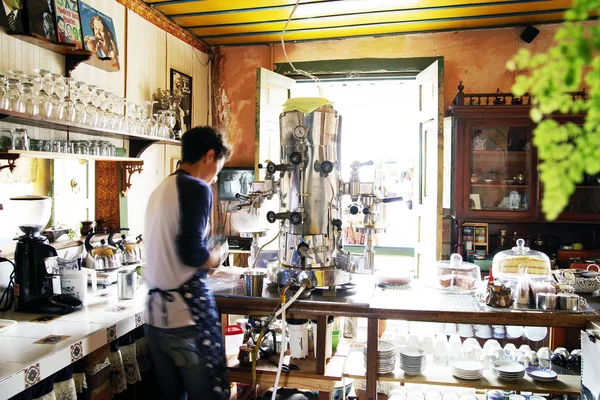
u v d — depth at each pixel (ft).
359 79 14.65
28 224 7.48
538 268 8.57
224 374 6.30
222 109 15.53
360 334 12.50
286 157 7.74
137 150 10.73
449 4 11.75
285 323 7.45
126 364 7.63
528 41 13.23
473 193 12.82
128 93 11.08
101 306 7.55
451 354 8.36
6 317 6.95
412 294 7.95
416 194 14.05
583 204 12.29
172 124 11.44
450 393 8.20
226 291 7.78
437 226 11.95
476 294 7.75
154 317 6.14
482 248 12.84
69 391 6.08
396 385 8.83
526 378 7.57
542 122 1.67
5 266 7.55
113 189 10.41
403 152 18.83
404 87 17.13
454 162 12.64
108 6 10.23
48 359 5.45
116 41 10.33
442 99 11.93
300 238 7.59
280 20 13.00
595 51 1.58
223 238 6.85
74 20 8.98
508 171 12.72
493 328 9.77
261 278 7.59
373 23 13.26
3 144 6.97
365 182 7.86
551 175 1.64
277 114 14.44
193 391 6.21
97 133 9.37
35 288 7.18
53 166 8.84
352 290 7.95
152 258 6.16
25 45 7.97
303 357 7.88
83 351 6.03
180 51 13.65
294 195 7.64
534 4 11.75
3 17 7.36
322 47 14.78
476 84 13.73
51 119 7.27
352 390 8.92
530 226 13.46
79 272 7.55
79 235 9.41
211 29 13.84
